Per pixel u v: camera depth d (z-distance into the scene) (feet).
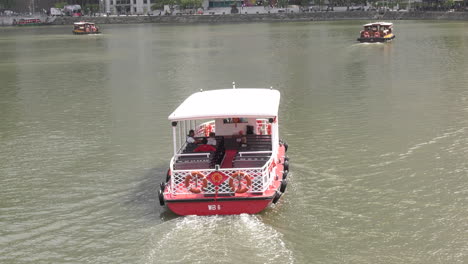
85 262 68.54
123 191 91.91
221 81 216.95
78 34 643.86
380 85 189.67
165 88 201.67
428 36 421.59
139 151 115.34
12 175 101.86
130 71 263.08
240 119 88.58
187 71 254.68
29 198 90.07
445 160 101.35
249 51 353.10
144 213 82.07
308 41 422.00
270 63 276.00
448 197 84.38
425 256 67.67
